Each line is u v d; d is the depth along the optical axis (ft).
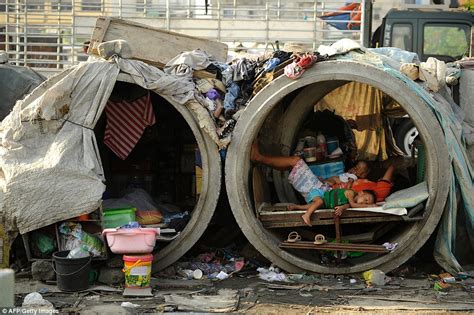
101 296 25.02
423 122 27.37
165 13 50.75
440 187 27.37
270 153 31.42
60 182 26.23
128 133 31.17
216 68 29.58
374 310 23.67
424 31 46.96
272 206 29.22
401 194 28.37
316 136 32.01
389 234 29.60
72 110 27.17
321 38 48.55
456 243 29.07
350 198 28.30
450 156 27.50
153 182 33.65
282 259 27.76
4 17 53.47
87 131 27.09
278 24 48.96
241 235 31.30
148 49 30.17
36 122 26.84
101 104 27.32
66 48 50.08
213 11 51.49
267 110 27.66
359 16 48.91
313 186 29.32
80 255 25.61
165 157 34.09
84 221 27.17
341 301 24.62
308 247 27.53
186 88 27.89
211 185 27.96
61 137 26.89
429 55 47.03
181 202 33.50
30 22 51.21
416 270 28.84
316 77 27.53
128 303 23.97
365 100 32.35
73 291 25.31
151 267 27.30
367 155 32.37
